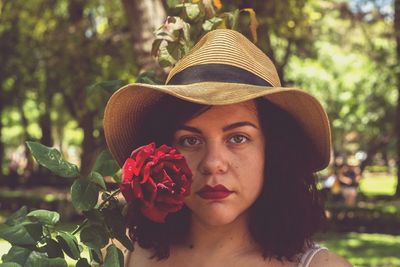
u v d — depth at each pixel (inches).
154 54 102.9
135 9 231.6
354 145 1760.6
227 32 77.2
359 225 649.0
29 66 666.2
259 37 173.5
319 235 582.9
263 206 74.7
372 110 835.4
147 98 78.4
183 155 71.6
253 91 70.0
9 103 773.3
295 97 73.7
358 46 975.0
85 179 74.7
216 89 71.3
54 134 1596.9
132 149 84.0
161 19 232.4
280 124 75.5
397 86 735.7
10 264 68.2
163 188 66.1
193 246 77.2
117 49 578.2
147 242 79.4
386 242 554.6
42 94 727.7
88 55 590.2
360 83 1178.6
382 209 655.8
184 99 68.8
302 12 439.2
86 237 73.6
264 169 74.8
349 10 804.6
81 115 611.5
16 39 664.4
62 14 708.7
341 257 75.0
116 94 77.7
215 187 69.8
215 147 70.8
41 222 72.9
